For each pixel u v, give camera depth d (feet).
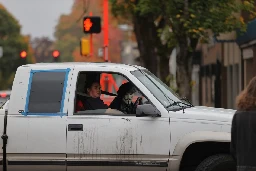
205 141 69.10
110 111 71.61
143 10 153.28
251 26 172.65
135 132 70.44
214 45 273.13
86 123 71.26
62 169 71.46
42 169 71.87
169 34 152.05
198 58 273.75
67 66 73.36
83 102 73.31
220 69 255.50
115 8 202.18
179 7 148.25
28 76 73.31
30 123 72.02
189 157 73.15
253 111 55.42
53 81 72.90
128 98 75.05
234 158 57.36
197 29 147.02
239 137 55.83
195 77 358.23
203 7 148.66
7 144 72.18
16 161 72.08
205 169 69.77
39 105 72.49
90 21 169.37
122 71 72.59
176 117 70.13
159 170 70.18
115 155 70.69
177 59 152.87
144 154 70.28
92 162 71.00
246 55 201.77
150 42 206.90
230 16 154.30
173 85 174.60
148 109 69.82
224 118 69.77
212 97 279.49
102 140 70.85
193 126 69.72
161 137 70.08
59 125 71.51
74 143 71.26
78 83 73.00
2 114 72.74
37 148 71.72
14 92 73.00
